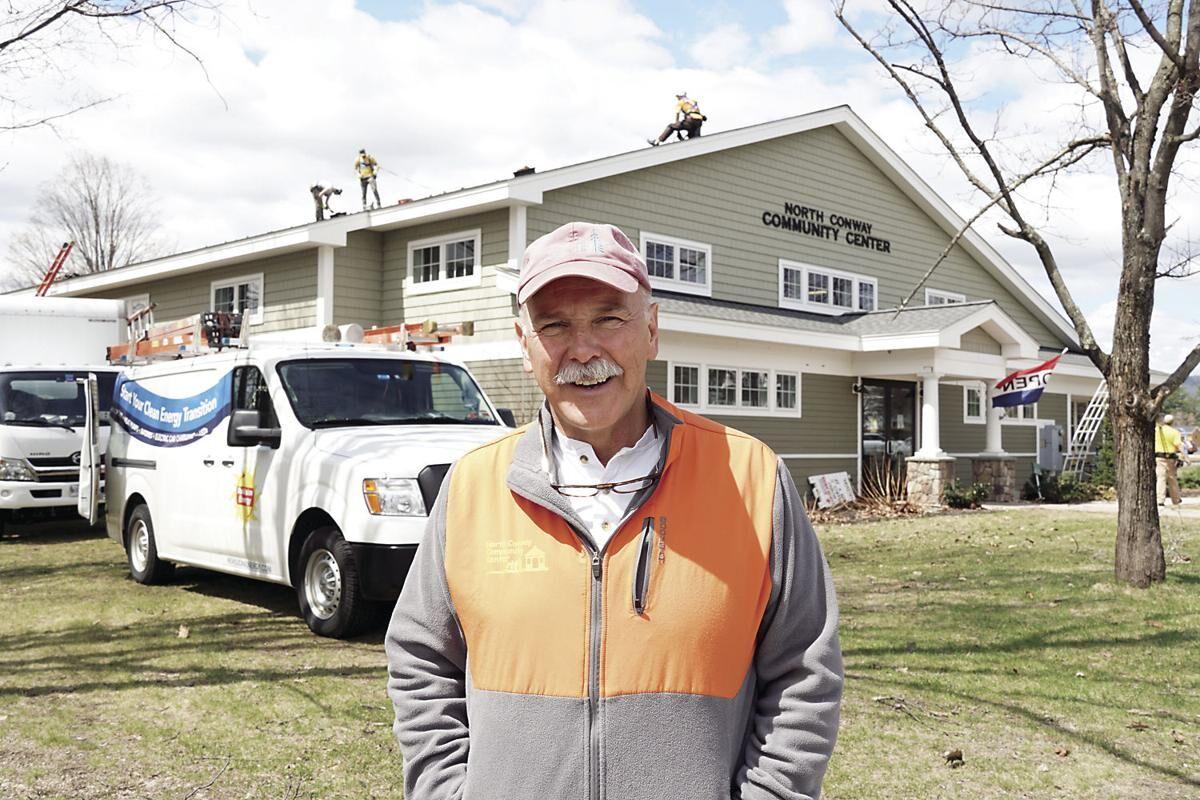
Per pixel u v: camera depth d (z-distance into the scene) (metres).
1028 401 19.42
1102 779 4.31
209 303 18.61
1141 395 8.71
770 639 1.97
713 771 1.83
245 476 7.55
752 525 1.94
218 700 5.39
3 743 4.75
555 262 1.93
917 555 11.24
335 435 7.11
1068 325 25.06
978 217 8.79
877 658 6.32
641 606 1.87
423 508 6.44
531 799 1.84
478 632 1.95
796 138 19.08
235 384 7.82
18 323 14.38
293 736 4.83
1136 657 6.33
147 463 8.90
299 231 15.52
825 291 19.64
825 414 18.59
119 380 9.76
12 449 12.25
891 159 20.66
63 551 11.41
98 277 20.81
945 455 17.84
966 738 4.81
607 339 1.94
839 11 8.48
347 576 6.64
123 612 7.77
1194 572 9.68
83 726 4.99
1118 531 8.95
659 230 16.42
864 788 4.21
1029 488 21.38
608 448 2.02
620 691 1.84
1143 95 8.45
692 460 1.98
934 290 22.30
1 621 7.50
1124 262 8.68
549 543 1.94
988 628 7.19
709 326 15.13
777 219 18.62
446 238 15.40
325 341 8.76
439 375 8.05
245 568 7.56
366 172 19.50
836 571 10.01
